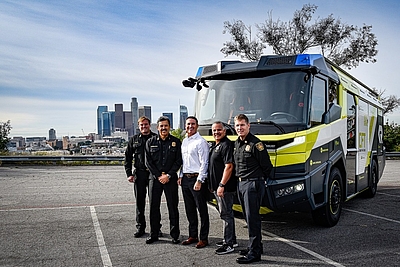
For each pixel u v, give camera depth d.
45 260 5.58
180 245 6.35
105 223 7.79
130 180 6.84
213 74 7.47
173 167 6.36
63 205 9.63
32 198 10.62
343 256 5.78
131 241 6.57
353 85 9.28
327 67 7.57
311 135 6.55
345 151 8.35
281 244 6.42
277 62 6.98
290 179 6.26
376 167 11.65
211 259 5.66
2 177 15.62
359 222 8.01
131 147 6.90
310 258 5.69
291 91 6.76
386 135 33.59
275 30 31.08
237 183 5.95
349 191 8.67
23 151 24.55
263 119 6.75
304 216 8.54
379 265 5.39
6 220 7.99
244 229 7.44
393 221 8.11
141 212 6.86
